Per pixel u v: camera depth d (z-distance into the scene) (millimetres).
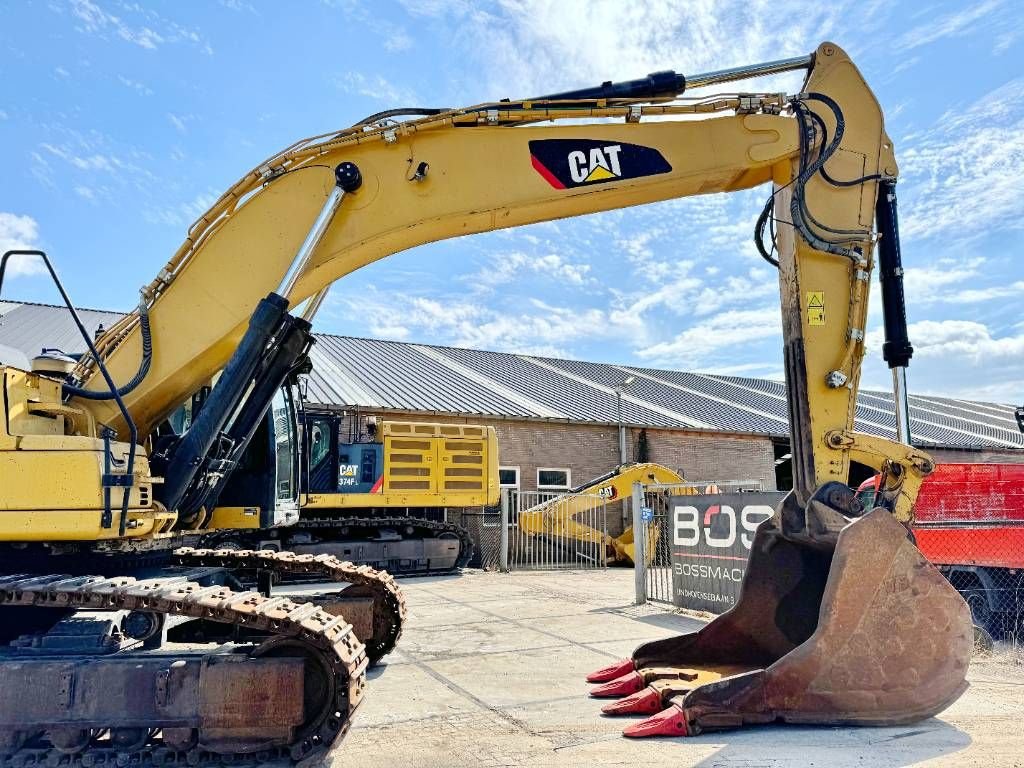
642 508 10758
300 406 12617
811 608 5320
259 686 4082
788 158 5344
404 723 4852
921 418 31844
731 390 30500
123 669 4133
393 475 14539
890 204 5316
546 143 5293
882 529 4512
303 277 5066
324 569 6777
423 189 5215
